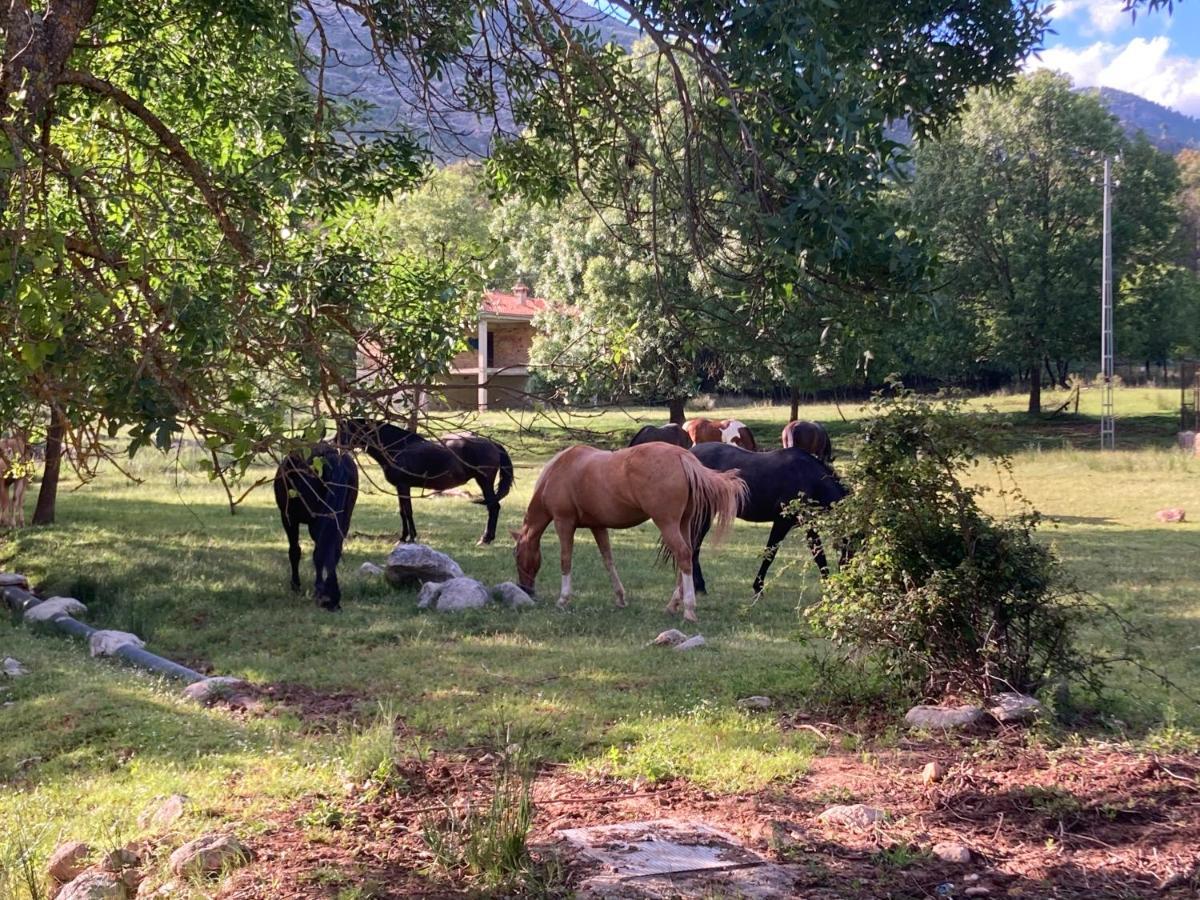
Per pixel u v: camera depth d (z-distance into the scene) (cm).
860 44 594
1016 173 3856
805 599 1197
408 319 563
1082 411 4116
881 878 439
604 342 529
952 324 3756
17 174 428
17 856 466
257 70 743
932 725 664
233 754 637
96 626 1064
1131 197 3881
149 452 2688
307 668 881
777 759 604
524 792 507
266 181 568
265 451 423
